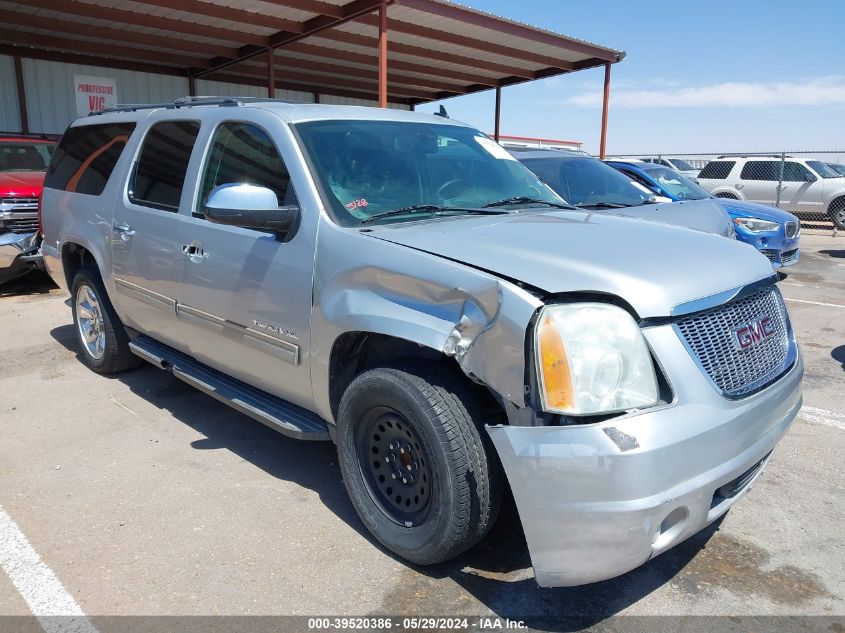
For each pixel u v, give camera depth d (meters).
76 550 3.02
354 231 3.05
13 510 3.36
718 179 18.33
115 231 4.58
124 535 3.14
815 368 5.83
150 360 4.49
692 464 2.33
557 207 3.79
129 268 4.47
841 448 4.16
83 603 2.67
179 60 15.32
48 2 10.98
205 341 3.90
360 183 3.38
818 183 16.89
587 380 2.30
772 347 2.84
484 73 17.64
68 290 5.57
